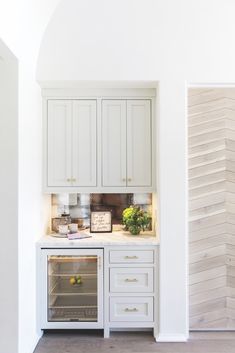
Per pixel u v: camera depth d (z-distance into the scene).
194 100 3.20
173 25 3.08
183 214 3.04
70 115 3.27
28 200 2.80
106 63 3.06
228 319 3.18
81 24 3.08
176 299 3.03
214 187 3.19
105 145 3.28
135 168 3.28
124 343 2.97
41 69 3.05
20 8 2.45
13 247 2.54
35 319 2.99
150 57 3.07
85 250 3.04
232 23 3.09
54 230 3.54
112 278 3.05
